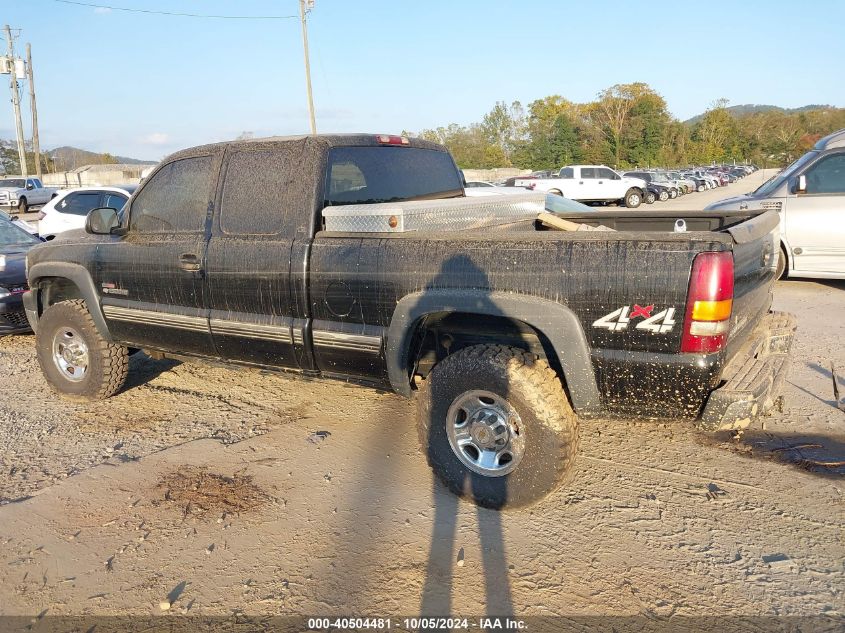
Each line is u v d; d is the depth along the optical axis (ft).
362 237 12.26
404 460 13.74
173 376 19.36
